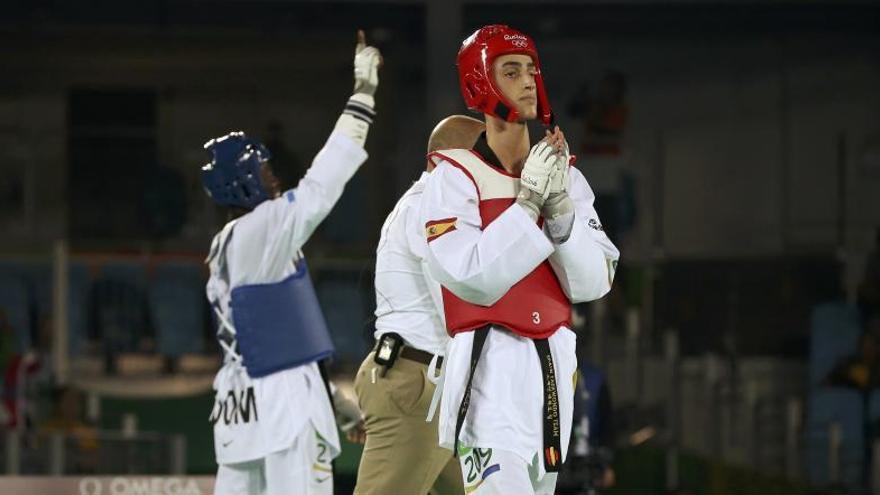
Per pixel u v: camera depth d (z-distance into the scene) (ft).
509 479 44.11
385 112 188.55
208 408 148.46
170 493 81.30
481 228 45.19
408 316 59.82
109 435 126.52
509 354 45.06
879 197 188.03
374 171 185.57
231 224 64.95
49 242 167.02
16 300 162.09
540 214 45.39
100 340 158.71
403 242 59.67
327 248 162.30
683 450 153.79
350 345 158.10
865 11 192.65
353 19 193.98
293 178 185.47
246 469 64.49
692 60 192.24
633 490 151.64
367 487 61.36
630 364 158.92
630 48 192.75
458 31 186.09
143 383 156.56
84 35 190.80
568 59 192.44
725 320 168.55
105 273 160.66
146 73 190.70
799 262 170.91
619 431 152.87
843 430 160.66
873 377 161.79
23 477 80.33
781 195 188.34
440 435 45.55
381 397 60.39
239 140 64.95
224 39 193.06
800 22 193.16
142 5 191.93
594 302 159.84
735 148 189.57
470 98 46.21
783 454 160.45
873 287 168.86
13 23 189.67
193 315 161.99
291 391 63.26
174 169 186.19
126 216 184.85
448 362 45.80
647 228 181.68
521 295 45.39
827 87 191.72
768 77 191.93
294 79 192.95
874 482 150.10
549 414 45.19
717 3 192.65
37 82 188.75
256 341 63.41
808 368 165.58
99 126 188.65
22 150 186.29
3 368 154.20
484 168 45.78
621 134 184.96
